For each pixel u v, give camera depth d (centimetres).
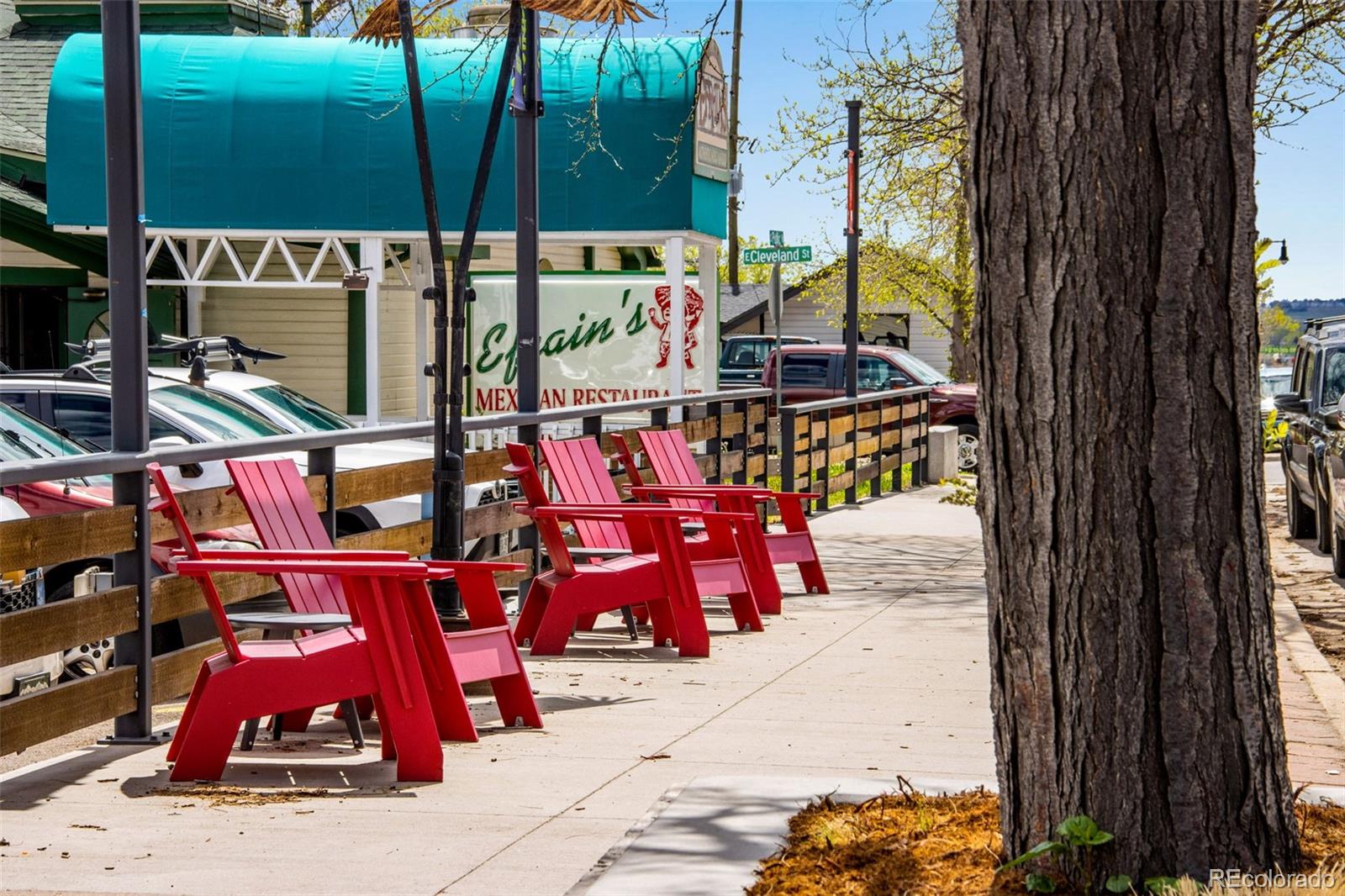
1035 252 384
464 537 968
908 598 1137
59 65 2009
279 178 1983
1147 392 379
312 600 685
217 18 2384
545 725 694
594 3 880
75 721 627
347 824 527
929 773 589
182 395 1126
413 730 591
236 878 462
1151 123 375
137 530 664
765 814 466
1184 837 385
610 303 1988
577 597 895
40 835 514
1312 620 1162
